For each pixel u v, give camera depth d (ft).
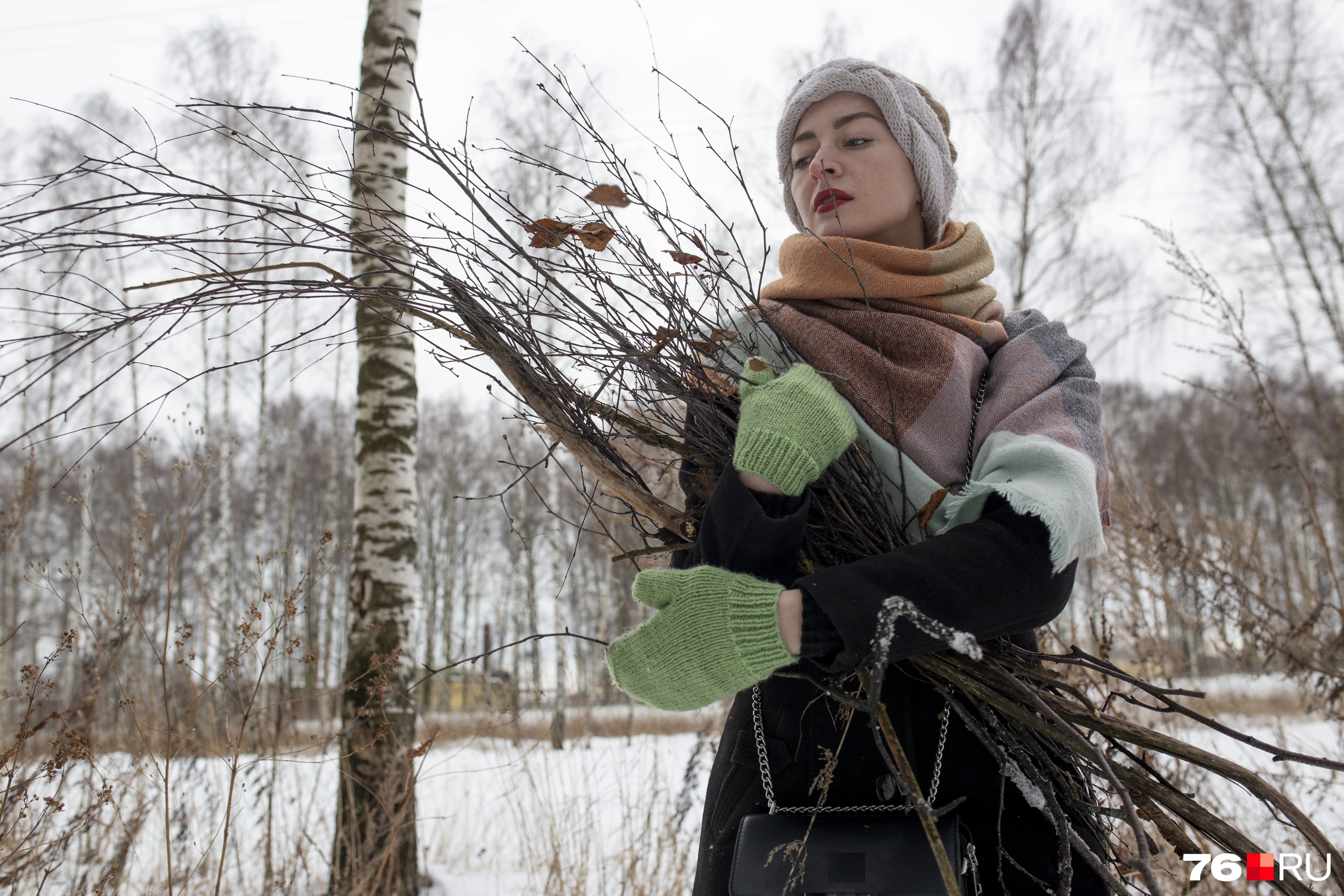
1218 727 3.33
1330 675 9.77
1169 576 10.76
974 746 3.49
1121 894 3.02
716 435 3.78
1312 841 2.90
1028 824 3.43
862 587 2.85
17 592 36.40
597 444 3.91
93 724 8.14
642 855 10.18
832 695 3.01
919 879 3.14
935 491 3.52
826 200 4.36
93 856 7.75
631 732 17.16
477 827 13.41
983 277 4.40
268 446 76.89
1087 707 3.47
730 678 2.99
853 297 4.11
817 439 3.17
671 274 3.91
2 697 6.76
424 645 66.08
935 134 4.53
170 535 9.09
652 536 4.09
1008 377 3.90
